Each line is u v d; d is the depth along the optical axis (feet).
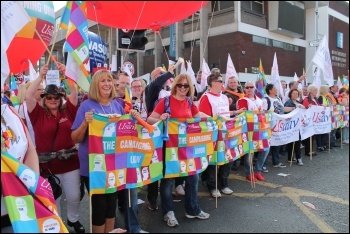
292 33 74.43
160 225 12.98
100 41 21.90
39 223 9.24
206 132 14.37
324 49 25.46
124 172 11.52
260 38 69.67
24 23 9.87
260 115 18.80
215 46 67.87
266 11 71.26
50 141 11.70
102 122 10.98
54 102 11.71
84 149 11.17
